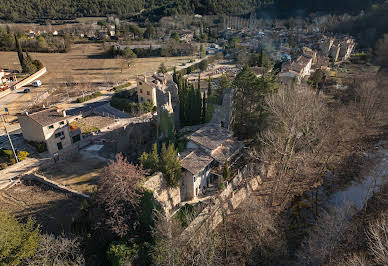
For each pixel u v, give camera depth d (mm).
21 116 59719
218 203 44844
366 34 151375
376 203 48812
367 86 74625
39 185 49719
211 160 49219
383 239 35906
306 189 53031
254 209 42188
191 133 60469
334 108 75062
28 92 99438
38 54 159375
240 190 48750
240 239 41219
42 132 57406
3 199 46000
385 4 156625
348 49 140875
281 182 52688
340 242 39906
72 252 33281
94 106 90500
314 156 58031
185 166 46812
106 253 35469
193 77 123562
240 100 61781
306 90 62844
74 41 196000
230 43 182500
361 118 72000
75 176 52469
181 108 67125
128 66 141500
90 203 40812
